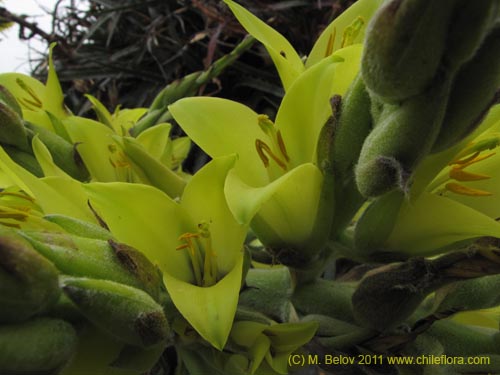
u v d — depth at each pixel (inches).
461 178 5.4
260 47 14.1
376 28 4.1
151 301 4.6
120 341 4.8
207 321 4.7
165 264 5.5
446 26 3.9
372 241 5.5
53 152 7.0
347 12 6.5
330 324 5.8
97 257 4.8
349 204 5.4
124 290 4.5
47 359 4.1
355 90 5.1
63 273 4.6
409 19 3.9
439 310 5.5
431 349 5.6
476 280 5.5
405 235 5.4
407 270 5.1
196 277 5.7
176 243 5.6
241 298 6.2
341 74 5.5
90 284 4.3
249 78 14.2
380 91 4.3
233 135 5.6
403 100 4.3
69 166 7.1
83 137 7.4
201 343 5.5
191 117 5.5
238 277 5.0
